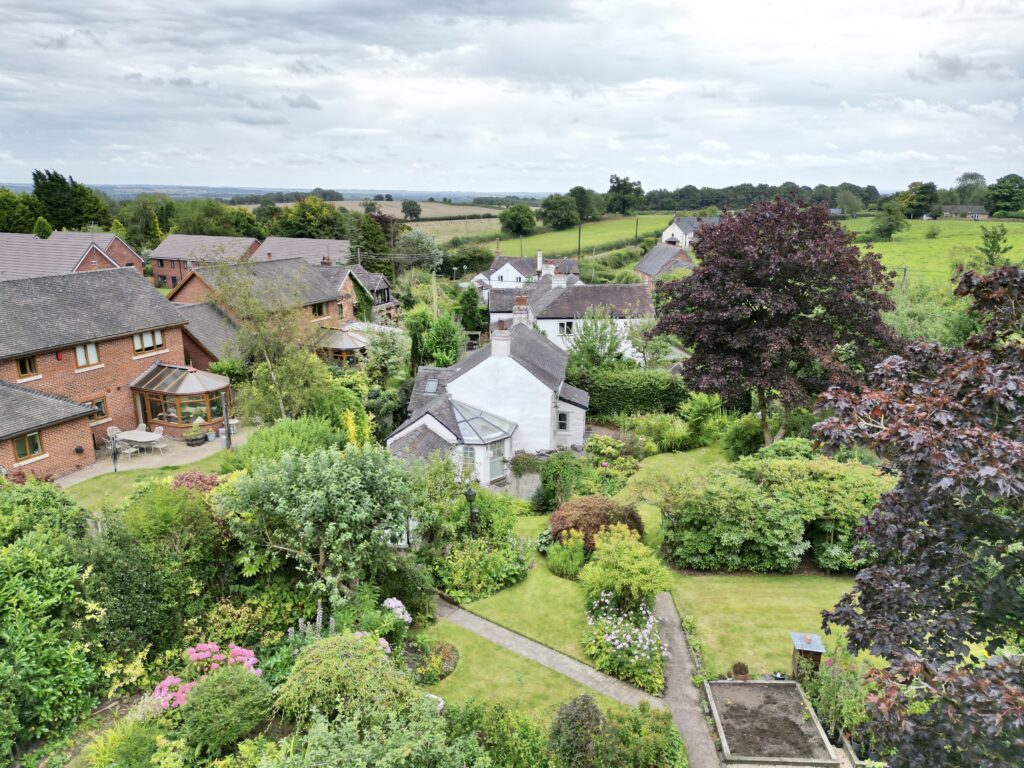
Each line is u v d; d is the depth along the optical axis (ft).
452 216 611.88
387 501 53.42
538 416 110.32
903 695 25.23
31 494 54.54
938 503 26.08
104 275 118.73
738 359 86.79
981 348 30.68
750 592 60.90
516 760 38.42
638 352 159.33
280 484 50.49
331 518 50.88
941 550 27.09
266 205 475.31
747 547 64.23
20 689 38.86
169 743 36.78
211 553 51.88
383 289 259.19
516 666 51.39
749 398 115.75
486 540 67.36
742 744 42.14
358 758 32.24
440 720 36.60
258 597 51.96
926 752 24.45
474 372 109.81
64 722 41.32
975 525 26.32
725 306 85.76
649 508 82.53
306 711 38.17
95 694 43.45
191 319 137.18
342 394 114.11
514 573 63.98
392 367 153.17
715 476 68.18
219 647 48.19
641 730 40.06
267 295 113.80
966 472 22.53
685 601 59.41
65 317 106.22
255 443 75.72
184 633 48.60
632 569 54.60
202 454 108.17
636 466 101.76
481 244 459.32
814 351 81.35
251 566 50.90
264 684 41.22
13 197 315.37
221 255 177.37
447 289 312.71
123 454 106.93
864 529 29.35
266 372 106.63
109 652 44.39
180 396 113.09
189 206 392.27
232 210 397.60
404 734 34.47
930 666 26.45
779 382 84.23
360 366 148.97
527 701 47.21
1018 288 29.63
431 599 58.70
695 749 42.50
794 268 84.02
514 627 56.80
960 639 25.98
